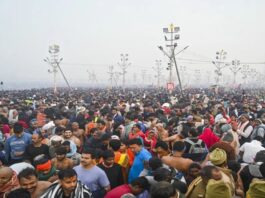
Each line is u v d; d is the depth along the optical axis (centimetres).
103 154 775
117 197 626
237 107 2272
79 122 1447
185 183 643
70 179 562
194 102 2738
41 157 737
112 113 1798
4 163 898
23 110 1986
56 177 697
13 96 4238
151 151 1023
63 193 577
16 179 634
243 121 1399
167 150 830
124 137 1187
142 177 630
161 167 655
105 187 721
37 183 621
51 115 1672
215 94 5075
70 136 1075
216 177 578
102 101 2848
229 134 1147
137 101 2784
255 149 951
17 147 1002
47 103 2712
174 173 688
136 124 1199
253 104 2430
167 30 4816
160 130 1177
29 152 970
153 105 2336
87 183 705
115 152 827
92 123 1345
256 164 688
